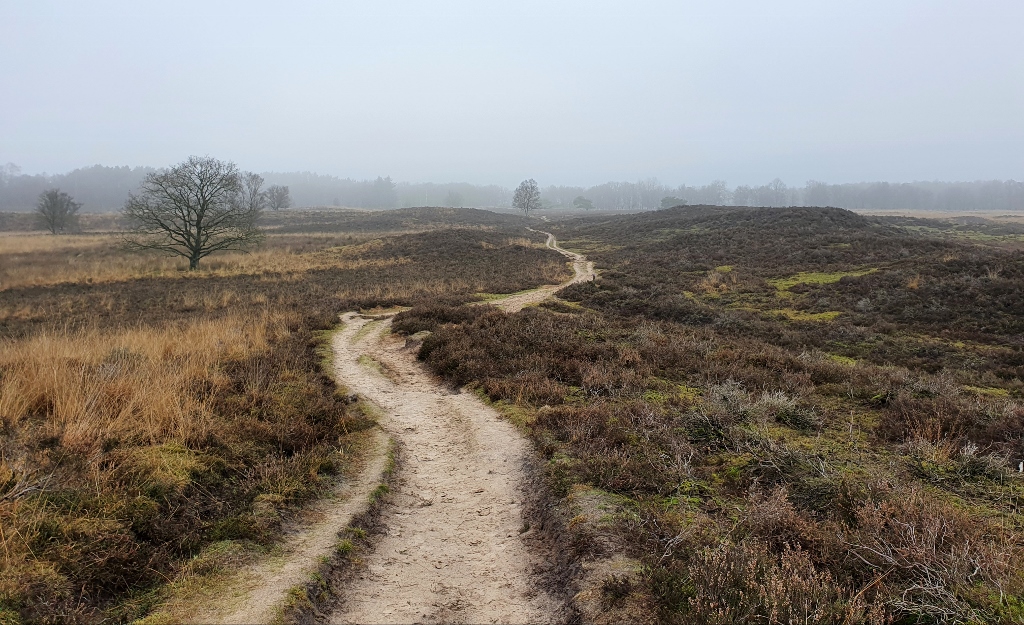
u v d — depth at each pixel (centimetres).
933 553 379
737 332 1739
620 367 1002
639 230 5625
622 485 539
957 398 818
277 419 709
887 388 862
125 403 647
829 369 1006
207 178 3412
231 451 586
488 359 1061
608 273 3123
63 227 6288
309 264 3656
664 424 695
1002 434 656
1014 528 452
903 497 477
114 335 1214
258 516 482
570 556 446
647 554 423
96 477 466
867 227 4312
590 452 626
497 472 640
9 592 335
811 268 2839
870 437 686
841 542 412
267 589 392
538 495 564
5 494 419
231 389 802
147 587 385
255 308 1897
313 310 1834
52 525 401
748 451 623
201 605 371
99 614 352
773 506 457
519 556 471
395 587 429
